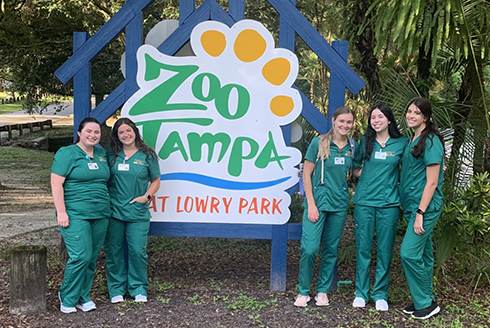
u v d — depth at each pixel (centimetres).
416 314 416
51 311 420
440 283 505
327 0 930
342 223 435
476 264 511
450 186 533
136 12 468
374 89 702
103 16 1280
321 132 472
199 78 470
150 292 477
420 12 474
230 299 459
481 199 489
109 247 445
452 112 605
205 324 399
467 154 584
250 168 475
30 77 1571
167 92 471
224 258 628
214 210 479
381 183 420
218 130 473
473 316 427
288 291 486
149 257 627
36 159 1945
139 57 468
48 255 603
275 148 474
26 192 1238
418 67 694
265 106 471
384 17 509
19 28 1250
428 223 403
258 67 468
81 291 419
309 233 429
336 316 419
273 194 477
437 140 398
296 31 467
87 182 405
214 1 466
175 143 474
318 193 429
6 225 797
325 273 443
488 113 604
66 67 471
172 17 1135
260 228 480
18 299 411
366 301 443
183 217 479
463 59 615
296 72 467
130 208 434
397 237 654
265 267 588
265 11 1019
